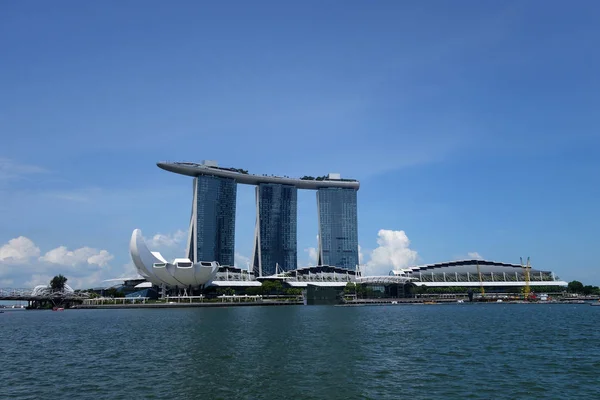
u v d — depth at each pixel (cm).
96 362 5775
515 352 6241
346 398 3906
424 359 5716
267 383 4438
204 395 4038
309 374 4828
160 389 4253
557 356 5875
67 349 7081
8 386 4500
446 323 11419
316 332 9119
